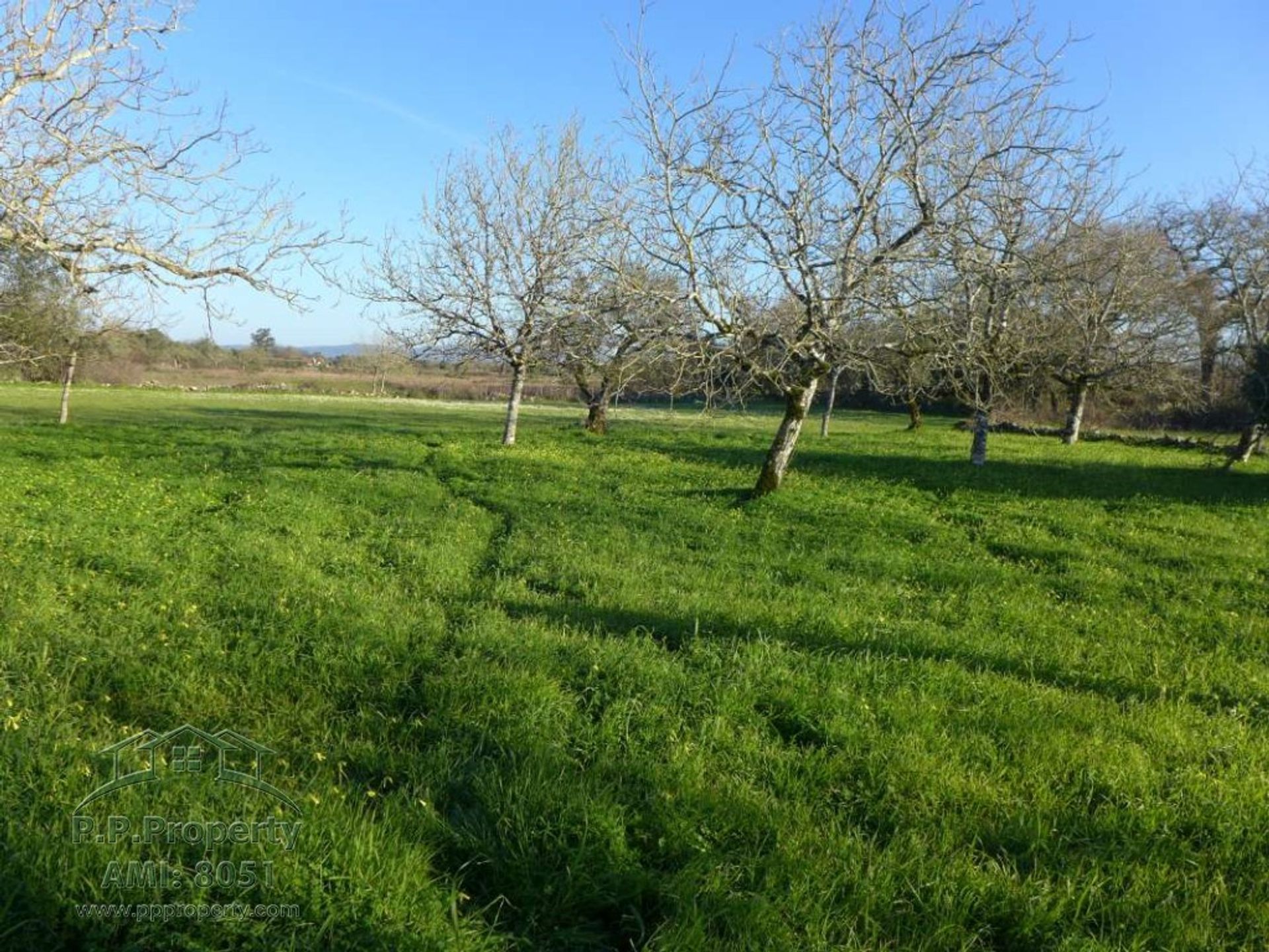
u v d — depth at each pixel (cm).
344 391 6706
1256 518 1638
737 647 733
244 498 1442
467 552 1122
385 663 649
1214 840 464
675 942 355
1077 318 2184
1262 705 693
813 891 395
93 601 765
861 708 609
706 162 1385
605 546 1192
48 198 814
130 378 5647
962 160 1501
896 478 2017
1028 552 1279
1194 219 3569
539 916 381
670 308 1438
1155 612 984
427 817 429
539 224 2519
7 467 1741
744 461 2312
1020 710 630
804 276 1408
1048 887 407
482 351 2642
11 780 424
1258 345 2555
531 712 561
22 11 796
